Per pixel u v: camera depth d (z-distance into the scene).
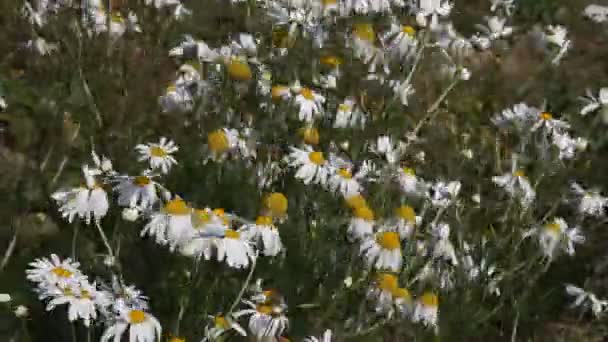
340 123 4.88
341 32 5.40
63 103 4.77
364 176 4.36
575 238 4.67
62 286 2.62
